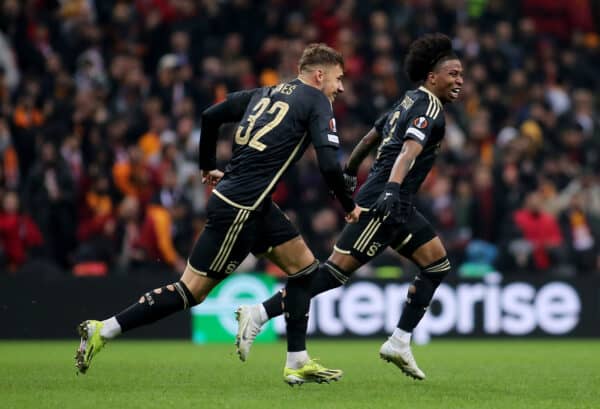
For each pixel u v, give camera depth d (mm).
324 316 40250
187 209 43219
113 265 42562
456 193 48375
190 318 40375
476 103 54875
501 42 59281
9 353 33156
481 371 26984
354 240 23641
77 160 45438
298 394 20781
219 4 56594
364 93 52156
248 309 22312
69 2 54094
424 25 57594
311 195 46500
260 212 21109
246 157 21062
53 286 39344
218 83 51031
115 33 54156
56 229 43031
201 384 22672
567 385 23266
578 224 47781
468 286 41344
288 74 51281
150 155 47344
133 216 42500
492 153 50219
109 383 22734
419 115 22797
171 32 53906
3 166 44719
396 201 22141
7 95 47188
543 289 41781
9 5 50438
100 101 48781
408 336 23906
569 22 64312
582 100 55969
